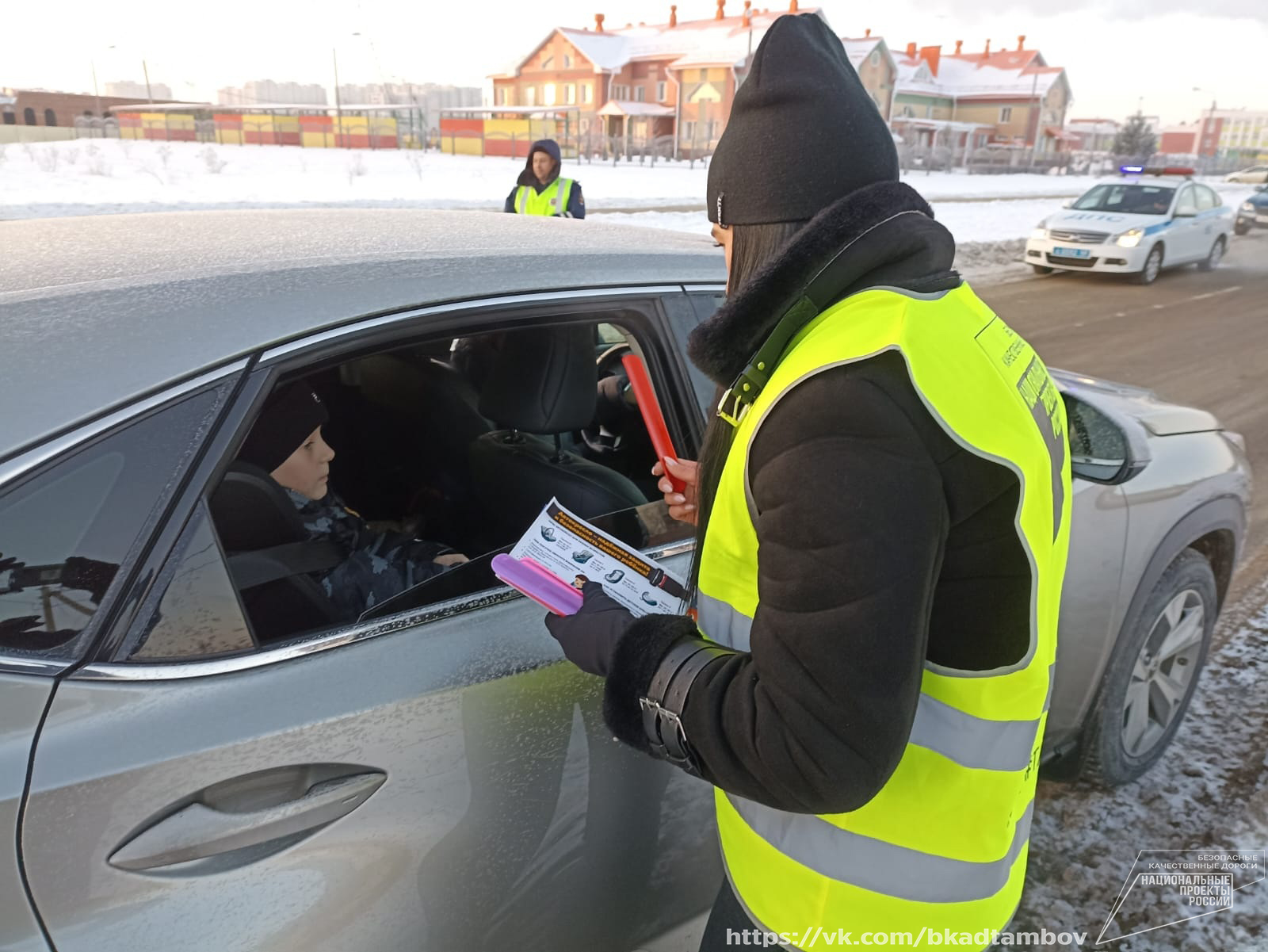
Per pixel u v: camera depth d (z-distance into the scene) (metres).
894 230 0.85
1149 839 2.25
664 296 1.62
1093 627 2.07
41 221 1.66
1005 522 0.81
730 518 0.91
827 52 0.90
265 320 1.19
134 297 1.17
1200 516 2.27
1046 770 2.29
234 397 1.13
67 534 1.02
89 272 1.26
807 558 0.77
